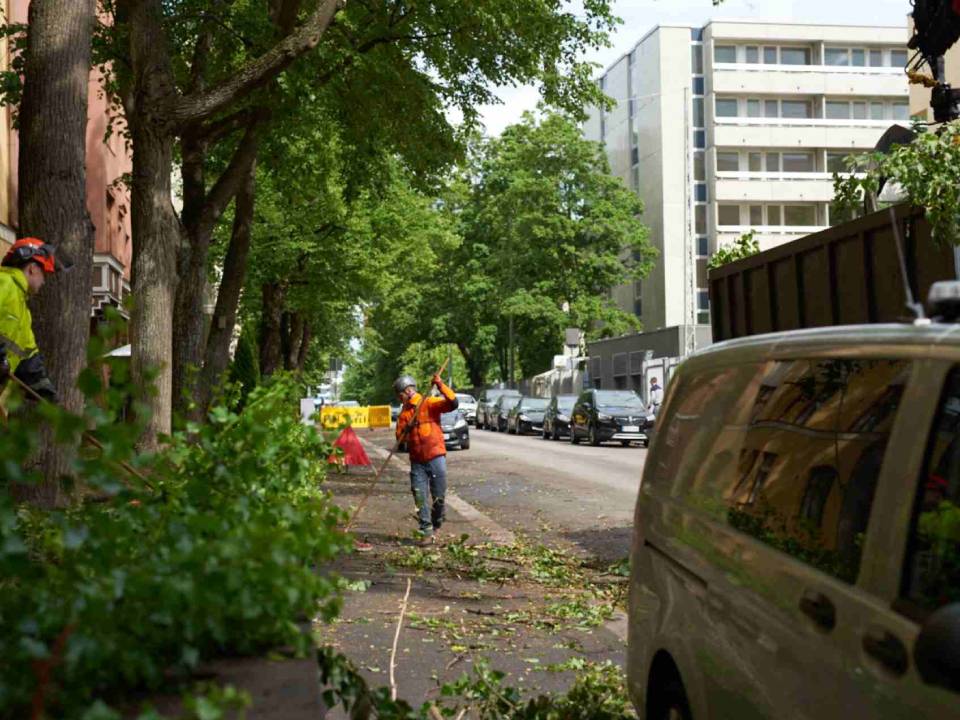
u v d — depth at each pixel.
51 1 9.22
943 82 11.42
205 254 16.73
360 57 17.28
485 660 6.18
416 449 13.74
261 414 3.21
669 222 77.62
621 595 9.82
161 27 13.12
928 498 2.69
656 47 77.94
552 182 65.88
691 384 4.78
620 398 40.22
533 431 52.09
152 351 13.07
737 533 3.73
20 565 2.45
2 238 23.44
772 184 77.00
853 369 3.26
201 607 2.45
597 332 70.38
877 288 9.48
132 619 2.39
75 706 2.14
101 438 2.38
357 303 39.00
